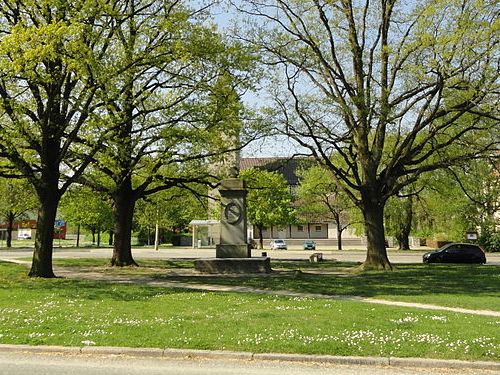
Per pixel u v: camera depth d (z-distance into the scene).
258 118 23.89
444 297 15.14
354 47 24.59
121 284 17.97
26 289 16.14
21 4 18.06
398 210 47.38
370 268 24.91
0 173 19.70
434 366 7.95
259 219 60.44
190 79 21.75
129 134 22.16
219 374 7.50
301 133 24.14
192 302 13.66
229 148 24.80
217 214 54.56
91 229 67.81
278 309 12.41
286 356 8.26
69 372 7.57
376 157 25.47
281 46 23.59
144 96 21.58
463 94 21.62
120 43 21.02
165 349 8.57
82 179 24.31
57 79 18.08
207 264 23.31
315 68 24.09
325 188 36.47
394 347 8.60
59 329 9.97
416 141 30.36
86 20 17.75
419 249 61.22
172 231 83.50
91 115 17.81
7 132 17.67
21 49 15.70
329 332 9.63
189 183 29.97
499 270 25.09
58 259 31.53
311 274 23.00
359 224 51.16
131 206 26.97
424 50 20.75
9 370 7.67
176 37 20.16
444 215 47.53
